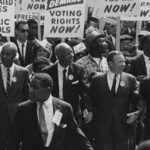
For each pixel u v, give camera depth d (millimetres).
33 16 15031
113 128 8656
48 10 10766
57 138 6859
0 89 8789
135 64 10094
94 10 15383
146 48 10008
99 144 8742
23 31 11938
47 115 6859
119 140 8680
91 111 8883
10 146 6969
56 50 9070
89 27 13828
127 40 11617
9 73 8820
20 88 8875
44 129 6836
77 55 10844
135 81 8758
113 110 8625
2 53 8734
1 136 8781
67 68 9203
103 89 8648
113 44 13656
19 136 6977
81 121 9281
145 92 8203
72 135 7090
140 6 11273
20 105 6918
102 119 8672
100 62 9734
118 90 8625
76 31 10766
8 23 11062
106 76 8711
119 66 8531
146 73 10078
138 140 9250
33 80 6797
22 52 12016
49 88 6820
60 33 10773
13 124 6953
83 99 9188
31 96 6820
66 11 10750
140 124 9000
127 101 8688
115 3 10984
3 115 8781
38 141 6828
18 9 14258
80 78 9227
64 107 6941
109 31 15234
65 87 9164
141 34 13016
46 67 9266
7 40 12195
